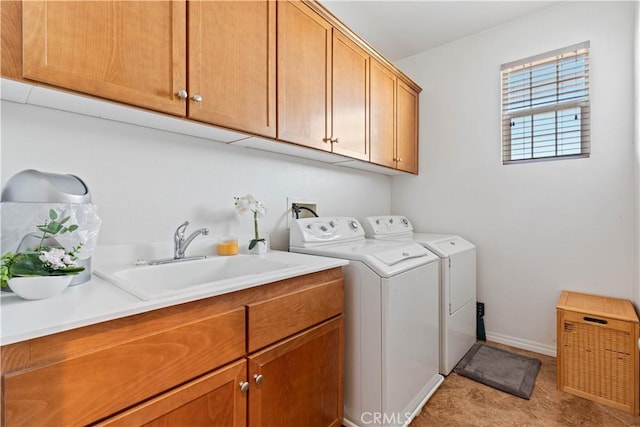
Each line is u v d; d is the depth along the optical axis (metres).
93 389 0.66
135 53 0.99
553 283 2.20
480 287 2.51
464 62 2.59
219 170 1.60
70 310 0.69
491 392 1.76
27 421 0.58
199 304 0.86
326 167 2.26
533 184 2.28
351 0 2.08
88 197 1.04
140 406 0.73
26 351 0.59
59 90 0.88
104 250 1.21
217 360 0.90
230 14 1.26
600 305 1.81
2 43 0.76
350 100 1.91
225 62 1.24
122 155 1.26
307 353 1.21
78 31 0.88
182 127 1.30
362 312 1.46
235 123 1.27
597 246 2.03
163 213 1.38
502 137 2.41
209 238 1.56
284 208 1.94
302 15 1.58
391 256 1.55
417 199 2.87
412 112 2.70
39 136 1.06
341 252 1.54
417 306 1.62
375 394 1.41
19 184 0.92
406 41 2.63
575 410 1.60
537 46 2.24
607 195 1.99
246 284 0.97
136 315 0.73
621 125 1.94
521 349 2.30
